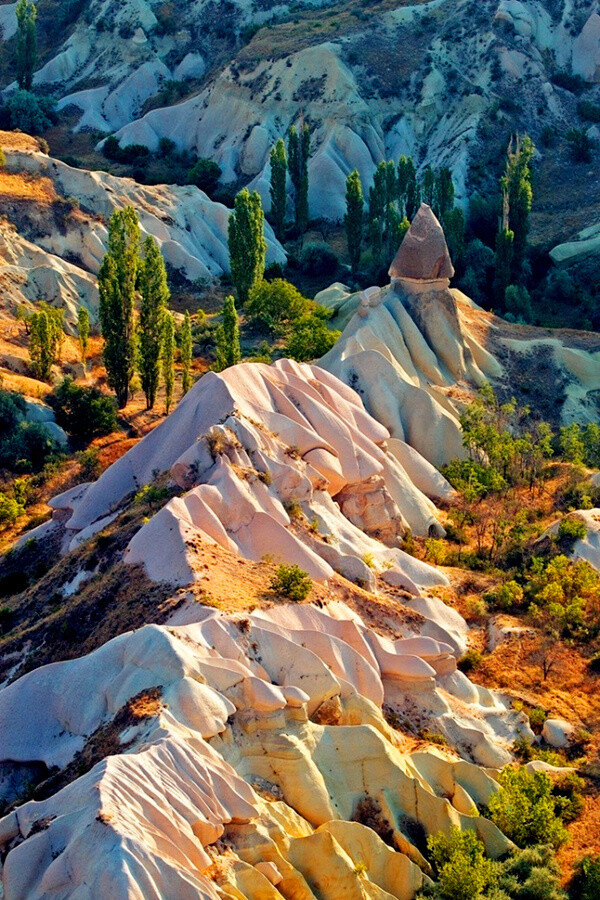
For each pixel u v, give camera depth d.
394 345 194.12
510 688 129.00
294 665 106.56
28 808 85.81
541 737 122.69
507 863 102.69
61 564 135.25
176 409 152.00
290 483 139.38
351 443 153.50
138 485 147.75
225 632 104.56
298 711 101.25
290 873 89.25
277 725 99.19
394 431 181.00
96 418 196.50
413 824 103.56
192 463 135.88
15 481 181.62
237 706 98.56
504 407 193.50
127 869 78.31
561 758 118.50
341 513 147.00
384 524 153.38
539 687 129.75
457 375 199.12
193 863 82.94
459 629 137.50
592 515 158.00
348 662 113.00
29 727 101.00
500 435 182.38
